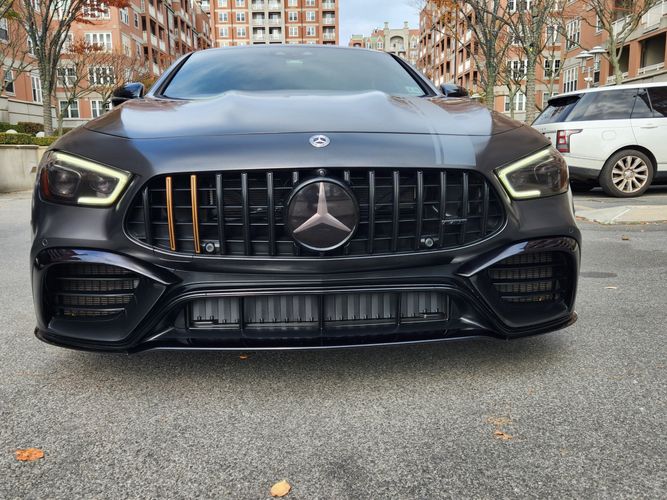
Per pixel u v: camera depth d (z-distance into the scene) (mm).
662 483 1554
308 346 1985
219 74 3055
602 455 1690
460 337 2053
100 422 1913
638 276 4047
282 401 2057
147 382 2225
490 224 2035
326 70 3139
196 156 1926
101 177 1937
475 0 19875
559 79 40219
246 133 2025
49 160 2041
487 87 20625
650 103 8844
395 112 2299
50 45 18422
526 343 2635
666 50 26766
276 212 1938
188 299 1932
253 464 1661
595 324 2932
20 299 3561
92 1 18531
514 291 2102
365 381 2219
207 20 86500
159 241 1947
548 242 2064
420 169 1958
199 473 1619
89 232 1925
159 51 57688
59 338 2012
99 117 2404
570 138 8859
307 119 2150
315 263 1921
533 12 19000
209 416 1949
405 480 1577
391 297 2025
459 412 1963
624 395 2086
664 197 8961
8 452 1727
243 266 1920
